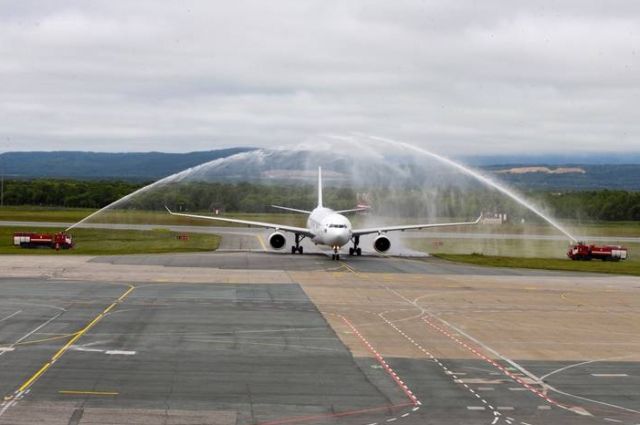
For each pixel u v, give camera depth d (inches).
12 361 1535.4
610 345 1862.7
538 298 2645.2
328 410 1274.6
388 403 1322.6
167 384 1406.3
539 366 1626.5
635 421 1253.7
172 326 1947.6
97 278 2839.6
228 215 7618.1
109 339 1770.4
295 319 2097.7
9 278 2787.9
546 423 1230.9
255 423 1199.6
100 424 1168.8
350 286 2815.0
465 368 1589.6
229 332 1893.5
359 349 1742.1
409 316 2201.0
